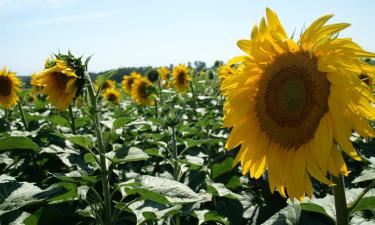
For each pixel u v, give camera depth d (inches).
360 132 19.3
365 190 20.4
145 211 29.4
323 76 22.0
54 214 36.9
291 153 23.9
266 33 23.3
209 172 50.4
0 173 51.7
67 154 49.7
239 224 38.0
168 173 50.7
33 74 85.3
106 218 31.9
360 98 19.3
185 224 40.8
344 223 20.7
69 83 32.1
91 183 30.5
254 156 25.9
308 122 22.5
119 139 65.1
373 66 19.2
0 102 71.0
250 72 25.1
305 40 21.4
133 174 43.8
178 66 101.5
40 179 50.3
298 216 24.7
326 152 20.1
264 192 43.9
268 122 24.9
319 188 42.3
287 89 23.4
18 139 36.6
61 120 57.4
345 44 20.0
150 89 85.0
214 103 94.5
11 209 27.2
